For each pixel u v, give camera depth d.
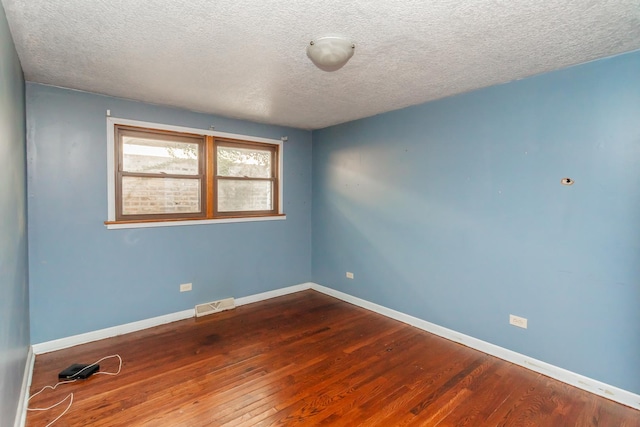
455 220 3.08
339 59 2.02
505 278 2.76
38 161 2.78
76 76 2.58
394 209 3.62
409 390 2.31
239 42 1.99
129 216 3.29
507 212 2.73
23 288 2.33
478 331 2.94
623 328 2.19
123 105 3.17
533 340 2.60
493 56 2.19
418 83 2.72
